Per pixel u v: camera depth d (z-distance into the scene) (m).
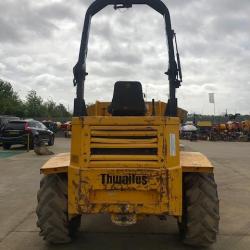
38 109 72.50
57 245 6.66
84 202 5.86
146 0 6.85
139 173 5.82
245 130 41.12
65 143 32.94
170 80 6.66
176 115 6.61
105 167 5.88
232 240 7.00
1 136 25.34
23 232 7.43
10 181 13.23
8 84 75.75
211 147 30.00
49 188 6.40
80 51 6.76
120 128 5.95
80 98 6.69
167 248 6.54
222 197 10.70
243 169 16.44
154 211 5.82
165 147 5.90
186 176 6.37
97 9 7.05
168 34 6.73
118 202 5.84
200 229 6.17
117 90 6.65
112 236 7.17
